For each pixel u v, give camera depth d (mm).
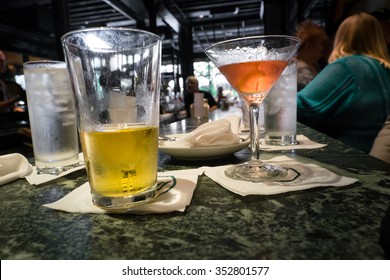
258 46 617
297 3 5695
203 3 7789
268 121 993
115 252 343
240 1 7664
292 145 952
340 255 312
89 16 7773
